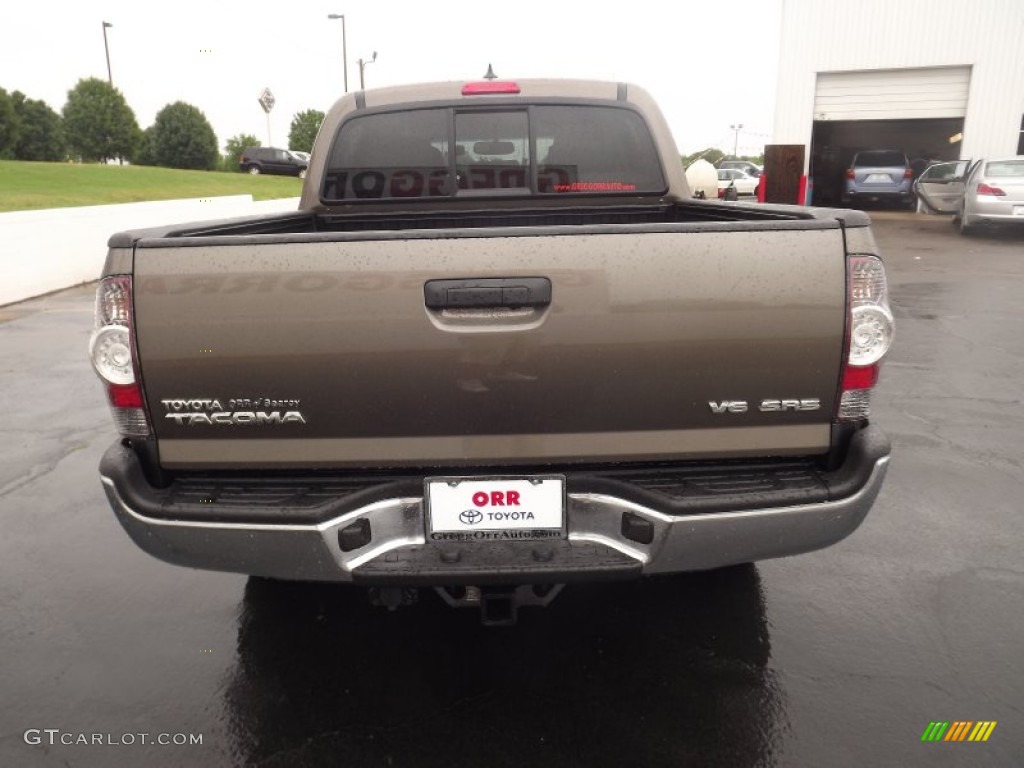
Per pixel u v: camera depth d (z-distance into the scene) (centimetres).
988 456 455
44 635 293
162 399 212
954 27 1956
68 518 396
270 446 216
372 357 206
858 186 2128
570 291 203
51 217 1150
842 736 233
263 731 239
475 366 206
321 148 386
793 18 2077
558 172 387
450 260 202
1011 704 247
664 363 207
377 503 215
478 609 304
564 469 220
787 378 210
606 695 253
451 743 232
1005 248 1418
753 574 327
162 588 326
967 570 329
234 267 204
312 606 309
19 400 603
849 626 289
